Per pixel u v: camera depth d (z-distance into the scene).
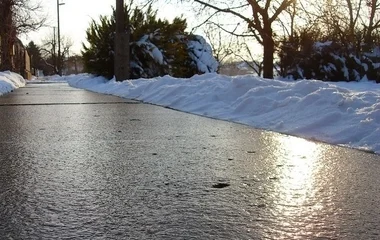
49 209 2.03
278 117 4.85
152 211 2.01
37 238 1.70
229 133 4.31
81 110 6.76
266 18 13.27
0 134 4.30
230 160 3.07
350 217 1.93
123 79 14.19
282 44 15.71
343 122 4.05
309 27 15.53
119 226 1.82
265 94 5.80
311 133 4.03
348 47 14.77
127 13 16.28
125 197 2.21
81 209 2.03
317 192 2.30
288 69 16.02
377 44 15.69
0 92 11.34
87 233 1.75
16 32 22.94
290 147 3.54
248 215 1.95
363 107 4.28
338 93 4.73
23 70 37.53
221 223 1.86
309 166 2.88
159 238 1.70
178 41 17.59
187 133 4.32
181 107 6.90
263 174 2.67
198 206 2.07
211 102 6.52
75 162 3.01
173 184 2.46
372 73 13.82
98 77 17.69
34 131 4.50
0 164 2.94
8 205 2.08
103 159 3.11
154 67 16.67
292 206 2.08
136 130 4.54
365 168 2.82
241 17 13.84
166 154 3.29
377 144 3.41
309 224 1.85
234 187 2.39
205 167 2.86
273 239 1.69
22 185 2.43
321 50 14.74
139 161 3.04
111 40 16.75
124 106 7.46
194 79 8.95
